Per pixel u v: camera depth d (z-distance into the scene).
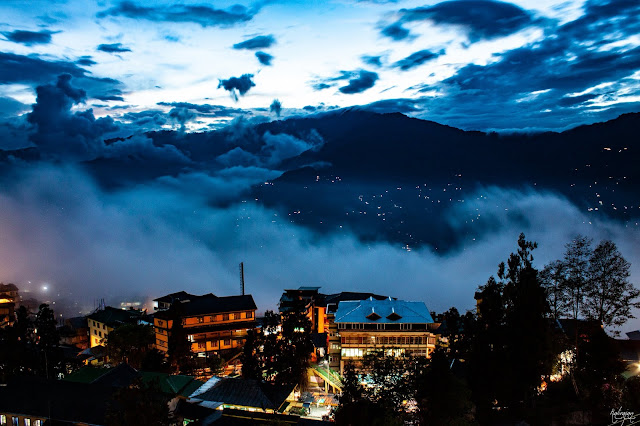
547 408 53.62
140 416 40.25
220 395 64.12
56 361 77.12
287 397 66.75
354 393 45.44
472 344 54.28
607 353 52.00
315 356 93.62
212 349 95.56
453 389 43.56
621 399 51.84
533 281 49.75
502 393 49.62
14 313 123.44
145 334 89.06
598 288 55.84
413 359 53.69
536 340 48.44
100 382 62.59
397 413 47.94
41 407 55.19
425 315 81.62
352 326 80.94
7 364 72.06
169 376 66.94
